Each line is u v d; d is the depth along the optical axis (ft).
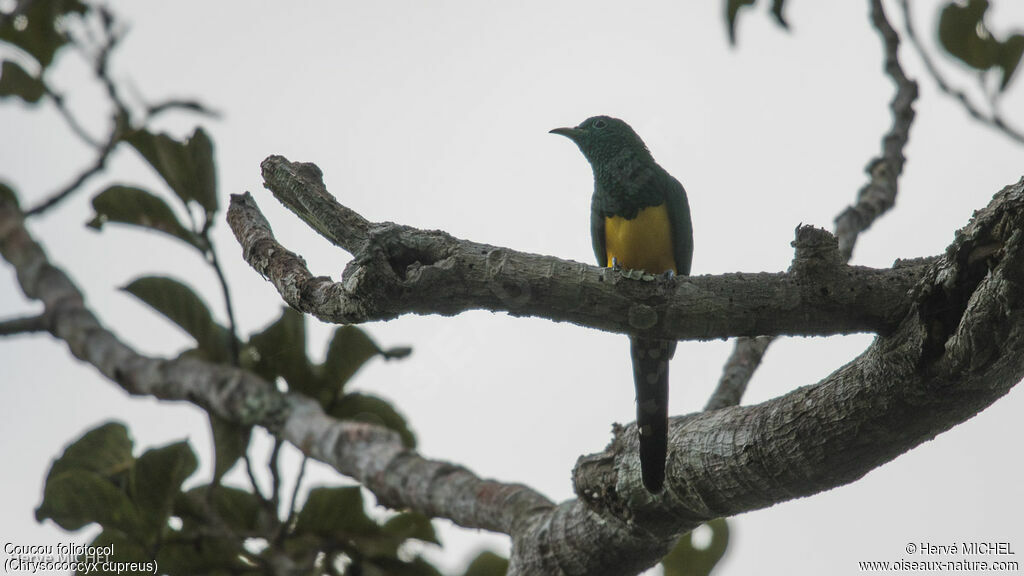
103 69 40.68
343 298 19.30
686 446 22.15
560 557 25.77
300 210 20.77
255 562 32.35
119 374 34.50
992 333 17.24
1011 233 16.96
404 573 34.83
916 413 18.90
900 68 34.76
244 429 32.96
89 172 40.65
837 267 19.35
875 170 33.24
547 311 19.62
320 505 34.06
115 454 32.53
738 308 19.48
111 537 30.32
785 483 20.67
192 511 32.89
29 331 36.01
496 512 28.35
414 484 30.14
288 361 35.04
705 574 33.55
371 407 35.81
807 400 19.93
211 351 35.22
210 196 32.35
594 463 24.62
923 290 18.25
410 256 19.26
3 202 39.83
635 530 24.12
